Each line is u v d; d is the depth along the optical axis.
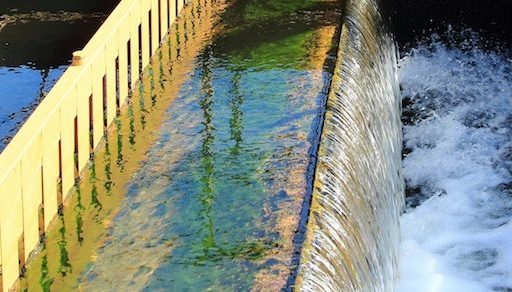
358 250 8.77
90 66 9.50
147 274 7.89
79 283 7.80
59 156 8.74
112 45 10.36
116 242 8.38
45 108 8.40
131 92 11.45
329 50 12.92
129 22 11.11
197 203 8.96
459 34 17.89
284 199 8.93
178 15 14.16
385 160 12.16
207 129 10.49
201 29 13.68
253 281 7.67
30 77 13.16
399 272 11.59
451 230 12.57
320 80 11.84
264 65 12.39
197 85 11.74
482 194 13.52
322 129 9.94
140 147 10.09
